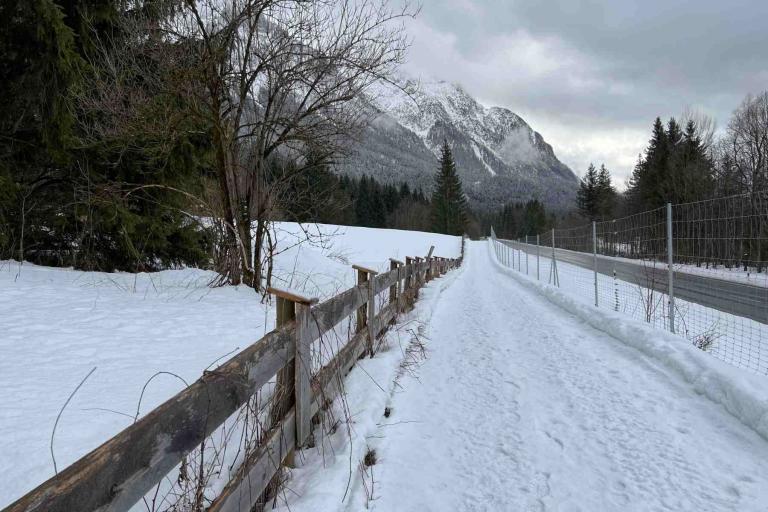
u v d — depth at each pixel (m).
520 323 7.68
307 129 7.68
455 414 3.82
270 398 2.76
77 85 7.16
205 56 6.69
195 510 1.95
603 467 2.92
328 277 11.39
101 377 3.46
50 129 7.52
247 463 2.18
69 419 2.76
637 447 3.15
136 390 3.26
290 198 8.55
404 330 6.44
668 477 2.78
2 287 5.99
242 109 7.67
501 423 3.61
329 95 7.79
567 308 8.81
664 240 6.94
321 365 3.42
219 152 7.46
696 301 6.38
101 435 2.61
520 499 2.63
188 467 2.39
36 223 8.47
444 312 8.98
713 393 3.90
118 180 8.59
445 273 20.44
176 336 4.73
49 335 4.34
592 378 4.57
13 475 2.19
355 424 3.37
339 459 2.88
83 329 4.64
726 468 2.86
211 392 1.90
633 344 5.67
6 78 7.75
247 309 6.41
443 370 5.02
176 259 10.88
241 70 7.43
